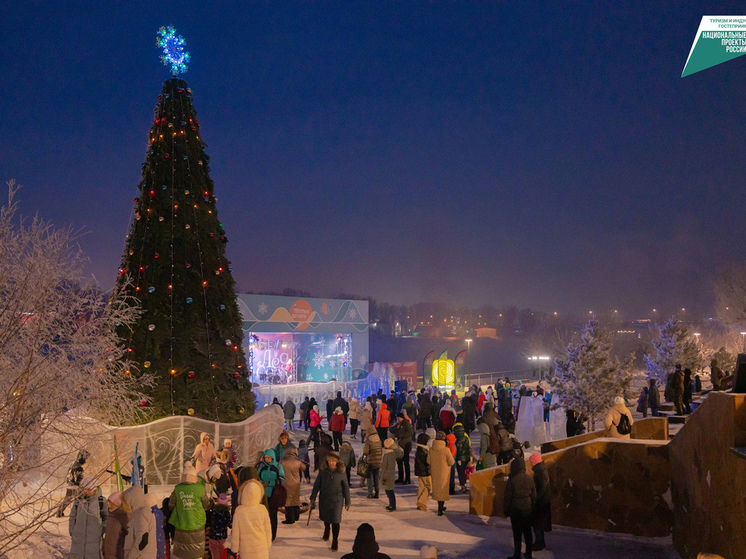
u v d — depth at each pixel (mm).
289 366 34969
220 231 15023
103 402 7398
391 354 70938
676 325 33812
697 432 8055
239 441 13664
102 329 6941
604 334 21391
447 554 8828
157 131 14766
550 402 23188
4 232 5980
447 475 11344
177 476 12438
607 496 10375
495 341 104688
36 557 7027
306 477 15070
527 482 8648
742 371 6988
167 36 15453
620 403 12570
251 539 6434
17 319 6035
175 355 13180
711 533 7273
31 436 6184
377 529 10289
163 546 6668
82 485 6781
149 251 13719
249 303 28469
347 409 22953
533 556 8773
